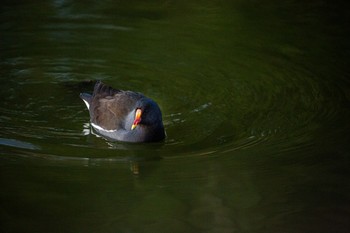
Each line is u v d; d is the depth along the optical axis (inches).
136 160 479.8
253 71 628.4
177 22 725.3
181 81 611.8
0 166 459.8
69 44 677.9
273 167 467.5
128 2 769.6
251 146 499.5
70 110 557.9
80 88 599.2
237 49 670.5
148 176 456.4
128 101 526.9
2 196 424.5
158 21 726.5
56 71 628.7
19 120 534.0
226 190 440.8
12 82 602.2
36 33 695.7
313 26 719.7
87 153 487.8
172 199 430.3
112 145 503.8
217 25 719.7
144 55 659.4
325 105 566.3
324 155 483.2
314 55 658.8
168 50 668.7
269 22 729.0
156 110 503.5
